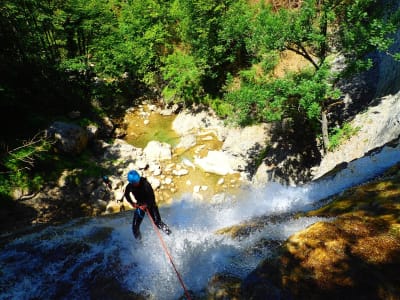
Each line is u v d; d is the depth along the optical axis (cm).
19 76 1620
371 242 397
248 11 1481
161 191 1451
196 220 825
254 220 695
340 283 351
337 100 1390
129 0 1975
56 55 1828
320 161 1296
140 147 1747
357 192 578
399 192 519
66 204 1327
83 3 1714
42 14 1566
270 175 1388
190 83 1830
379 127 1005
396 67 1160
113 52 1841
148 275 541
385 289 330
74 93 1853
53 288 554
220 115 1773
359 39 1010
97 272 580
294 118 1438
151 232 724
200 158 1605
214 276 461
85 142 1611
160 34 1803
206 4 1537
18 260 654
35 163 1384
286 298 355
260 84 1234
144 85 2117
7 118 1508
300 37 1025
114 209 1352
